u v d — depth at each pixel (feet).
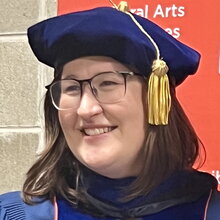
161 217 3.51
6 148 5.79
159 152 3.53
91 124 3.34
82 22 3.42
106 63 3.35
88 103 3.31
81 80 3.36
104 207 3.56
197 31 5.17
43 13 5.80
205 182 3.68
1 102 5.83
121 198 3.55
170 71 3.67
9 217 3.67
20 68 5.82
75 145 3.47
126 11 3.69
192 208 3.56
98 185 3.61
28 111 5.77
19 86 5.81
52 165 3.77
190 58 3.68
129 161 3.47
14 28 5.87
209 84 5.11
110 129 3.38
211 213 3.54
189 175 3.66
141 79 3.43
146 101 3.45
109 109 3.33
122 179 3.58
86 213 3.59
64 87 3.43
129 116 3.38
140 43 3.39
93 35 3.35
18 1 5.87
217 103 5.08
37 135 5.73
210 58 5.12
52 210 3.64
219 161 5.01
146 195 3.55
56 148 3.78
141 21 3.63
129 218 3.52
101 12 3.49
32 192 3.75
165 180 3.59
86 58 3.36
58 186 3.71
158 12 5.26
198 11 5.18
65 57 3.43
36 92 5.77
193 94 5.12
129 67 3.40
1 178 5.78
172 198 3.55
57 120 3.76
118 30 3.37
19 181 5.74
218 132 5.05
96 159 3.37
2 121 5.82
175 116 3.63
